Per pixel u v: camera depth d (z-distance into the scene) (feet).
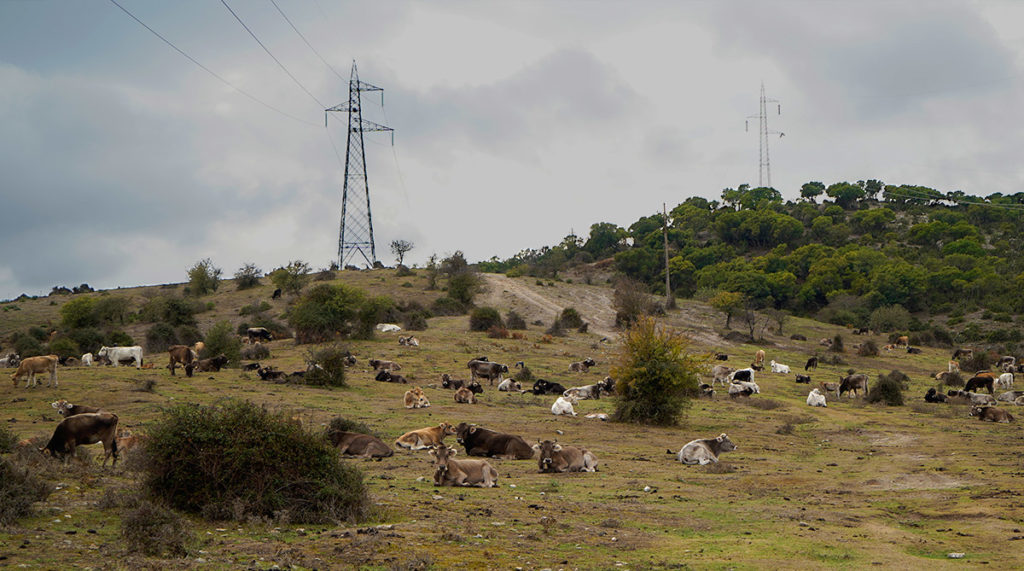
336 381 127.95
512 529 41.04
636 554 36.73
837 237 595.88
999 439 91.61
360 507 42.88
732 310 298.56
